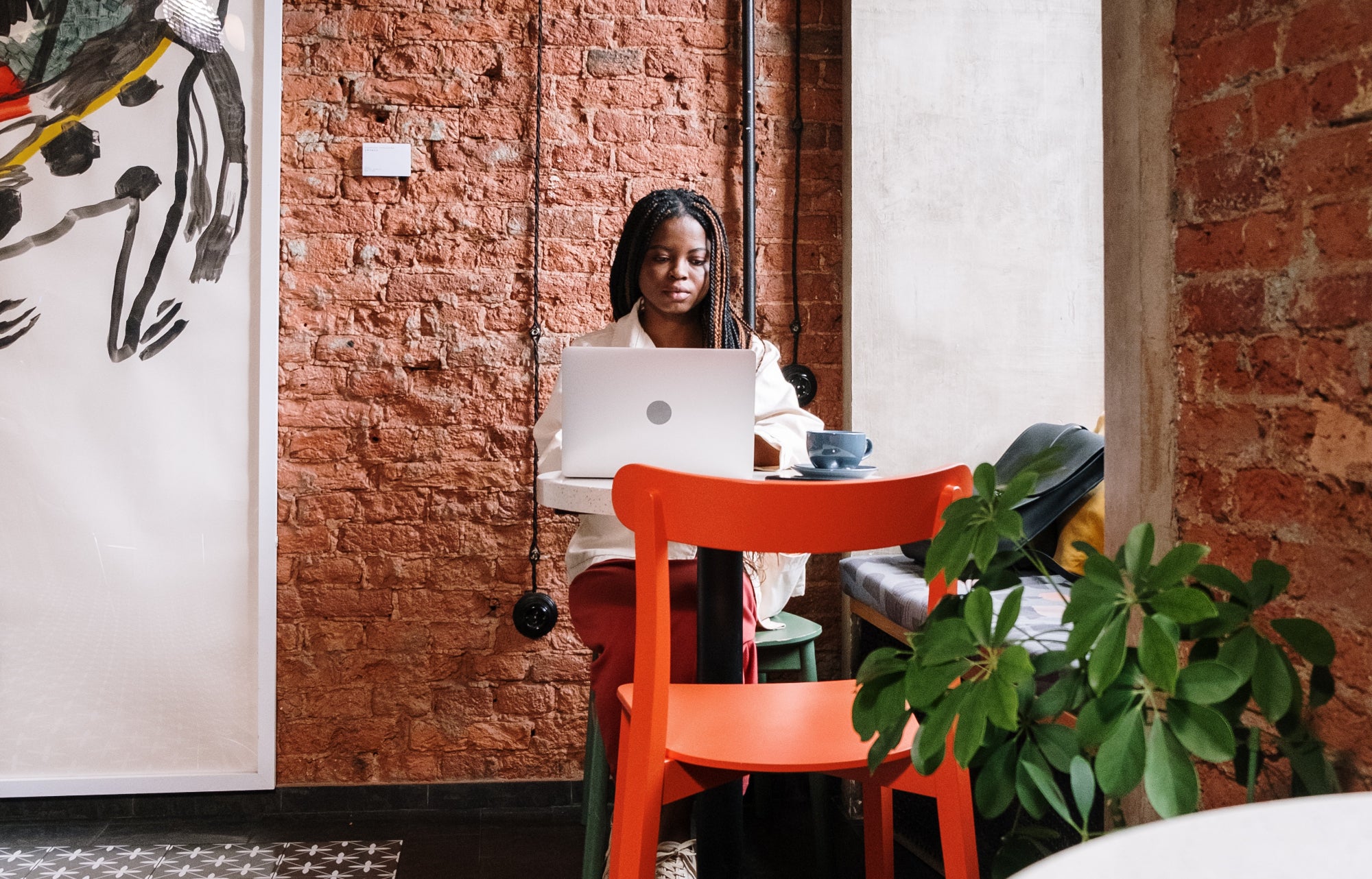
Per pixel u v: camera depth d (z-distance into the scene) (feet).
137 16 8.82
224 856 8.07
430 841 8.45
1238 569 4.29
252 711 9.01
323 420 9.13
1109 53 5.16
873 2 9.30
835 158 9.61
